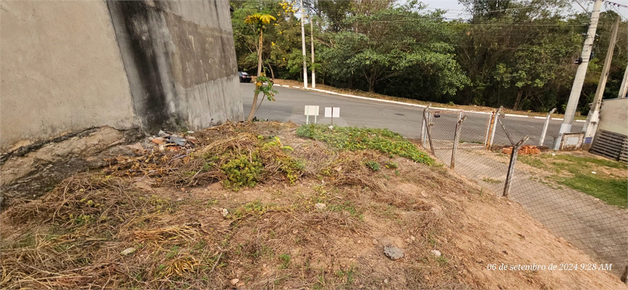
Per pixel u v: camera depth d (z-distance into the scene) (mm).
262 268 2334
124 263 2162
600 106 8719
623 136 7945
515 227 3836
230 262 2350
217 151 4215
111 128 3766
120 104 3891
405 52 16844
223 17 7418
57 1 2984
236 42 22828
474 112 16047
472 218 3812
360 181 4211
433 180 4996
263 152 4316
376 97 18922
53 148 3025
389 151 6199
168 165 3787
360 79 21359
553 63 16828
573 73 17078
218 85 7039
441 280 2465
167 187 3365
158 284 2035
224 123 6949
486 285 2510
